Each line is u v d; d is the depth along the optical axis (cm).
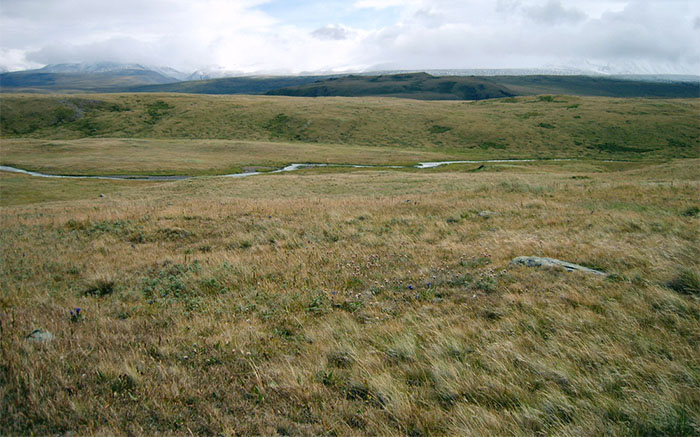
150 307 755
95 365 489
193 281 906
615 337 523
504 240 1066
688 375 423
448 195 2241
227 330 609
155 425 388
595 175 5400
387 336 574
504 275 793
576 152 11612
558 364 470
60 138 13675
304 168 8488
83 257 1225
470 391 437
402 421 393
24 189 5547
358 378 469
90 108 16500
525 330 568
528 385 442
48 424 385
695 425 352
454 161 9994
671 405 378
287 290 805
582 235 1069
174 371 483
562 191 2072
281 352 548
